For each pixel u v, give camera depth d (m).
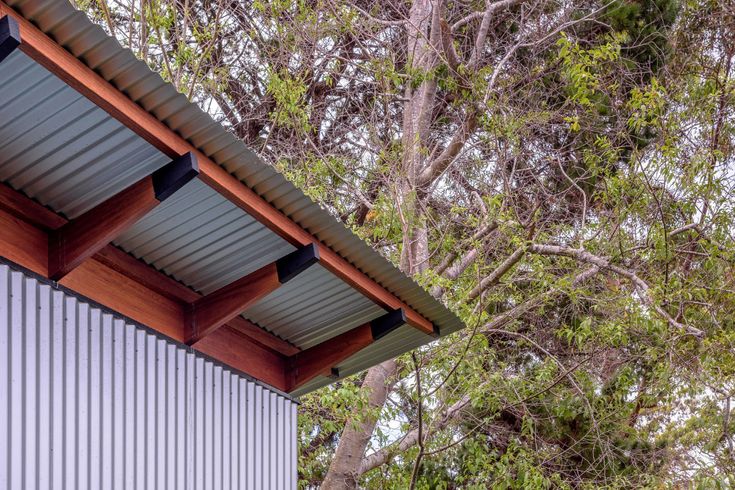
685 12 15.24
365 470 13.59
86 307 4.53
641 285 11.70
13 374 3.99
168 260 5.50
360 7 15.17
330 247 5.61
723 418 11.55
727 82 12.38
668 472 13.34
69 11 3.30
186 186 4.79
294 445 6.76
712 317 11.62
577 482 13.59
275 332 6.86
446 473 14.38
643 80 15.70
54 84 3.85
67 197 4.64
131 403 4.80
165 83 3.78
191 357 5.49
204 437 5.52
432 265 15.38
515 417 14.77
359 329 6.81
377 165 13.28
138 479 4.79
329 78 13.69
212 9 13.80
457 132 14.88
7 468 3.88
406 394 14.02
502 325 14.00
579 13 16.36
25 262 4.54
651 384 13.25
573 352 14.45
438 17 14.55
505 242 13.78
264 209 4.97
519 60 16.41
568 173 15.41
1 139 4.16
